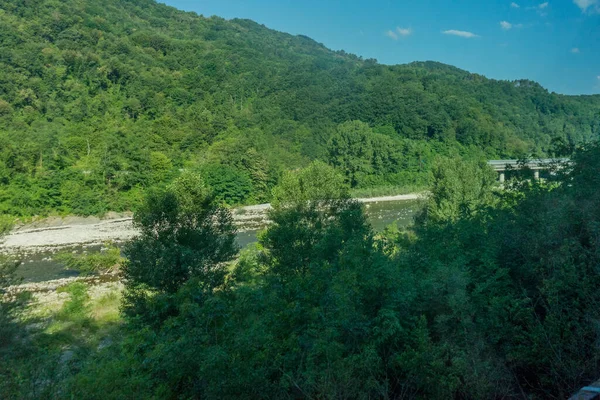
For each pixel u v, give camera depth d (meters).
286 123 118.19
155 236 19.52
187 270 18.20
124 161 71.19
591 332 8.00
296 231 17.62
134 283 18.81
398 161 93.81
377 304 9.91
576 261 9.03
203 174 73.44
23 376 8.54
